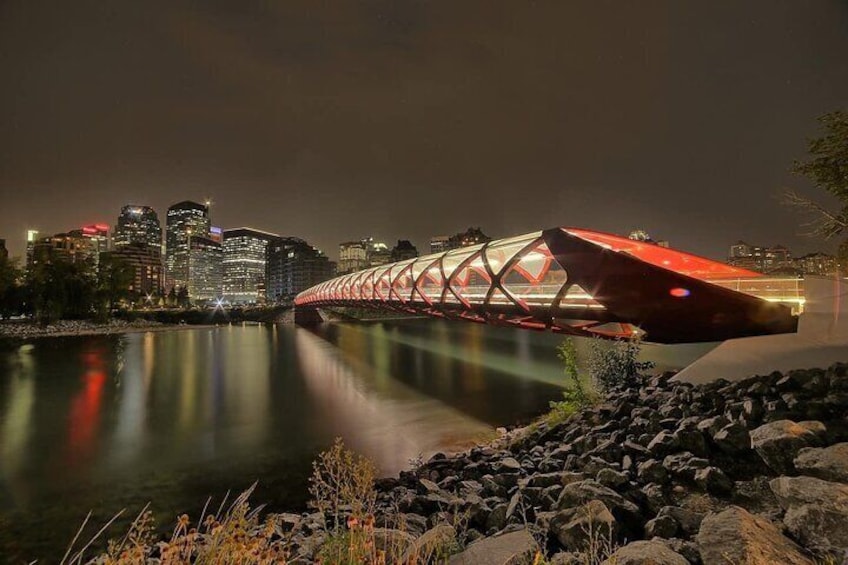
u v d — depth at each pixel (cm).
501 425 2152
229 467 1769
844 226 1589
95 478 1694
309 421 2459
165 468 1788
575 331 2234
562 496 620
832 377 894
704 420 876
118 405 3012
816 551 402
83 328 10906
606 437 1019
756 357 1254
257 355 6006
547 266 2653
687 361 3019
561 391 2886
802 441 621
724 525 425
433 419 2342
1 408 2964
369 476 470
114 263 12212
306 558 528
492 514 721
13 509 1428
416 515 778
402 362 4756
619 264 1792
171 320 14275
